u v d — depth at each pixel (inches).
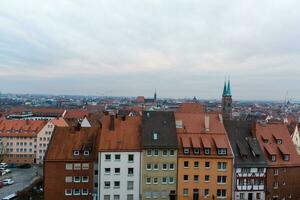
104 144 2893.7
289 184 3043.8
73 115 7726.4
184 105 5187.0
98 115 5826.8
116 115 3208.7
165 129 3024.1
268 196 2967.5
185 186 2910.9
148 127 3021.7
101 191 2869.1
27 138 6043.3
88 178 2952.8
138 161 2891.2
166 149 2893.7
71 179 2945.4
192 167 2913.4
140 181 2893.7
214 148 2974.9
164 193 2913.4
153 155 2893.7
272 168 2982.3
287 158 3058.6
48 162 2923.2
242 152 2994.6
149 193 2903.5
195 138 3019.2
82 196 2950.3
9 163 6008.9
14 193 3759.8
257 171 2960.1
